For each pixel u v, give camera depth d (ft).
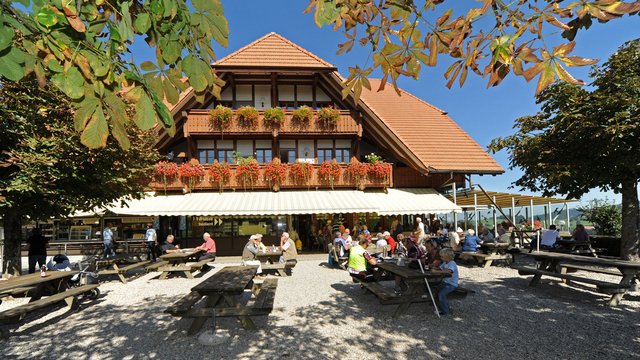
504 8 5.72
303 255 60.44
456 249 50.55
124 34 5.19
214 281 24.17
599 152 39.65
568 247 50.65
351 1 6.94
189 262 50.37
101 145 5.18
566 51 4.95
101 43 5.29
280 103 70.08
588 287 31.14
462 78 6.47
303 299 28.81
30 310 20.98
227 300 22.38
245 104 69.21
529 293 29.45
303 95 70.79
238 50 66.95
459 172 65.21
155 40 5.87
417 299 23.04
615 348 17.44
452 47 6.21
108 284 38.11
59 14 4.77
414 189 68.69
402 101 90.94
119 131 5.42
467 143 74.02
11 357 18.24
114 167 37.81
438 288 24.00
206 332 20.13
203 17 5.98
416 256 31.30
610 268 40.93
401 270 25.63
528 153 48.44
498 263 46.29
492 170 66.49
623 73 40.78
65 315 25.81
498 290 30.68
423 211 59.88
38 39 5.01
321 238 66.44
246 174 62.13
